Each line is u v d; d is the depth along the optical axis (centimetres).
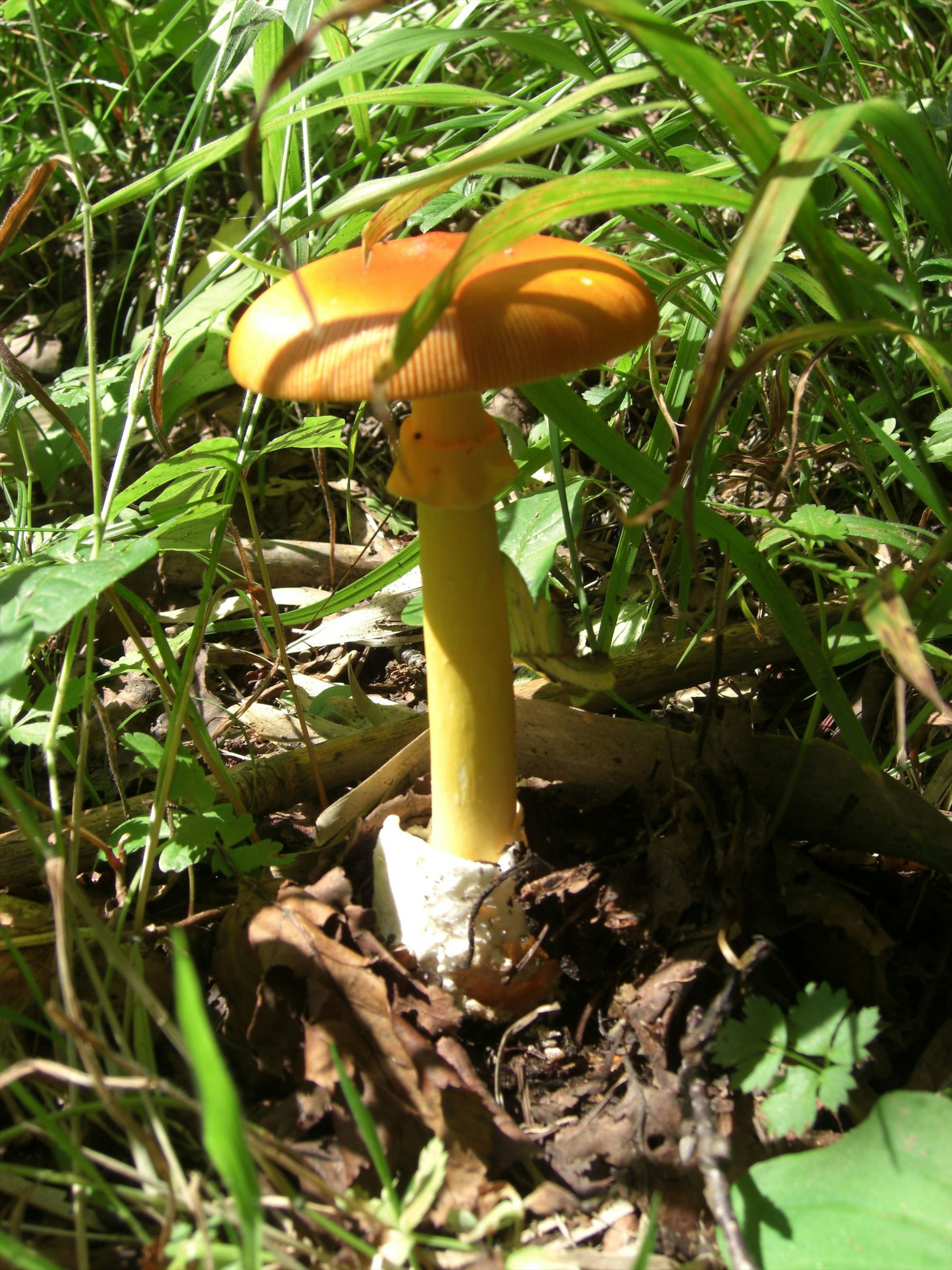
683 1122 26
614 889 29
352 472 46
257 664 41
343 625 41
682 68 20
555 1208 25
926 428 40
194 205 53
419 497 25
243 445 32
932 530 38
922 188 24
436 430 25
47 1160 25
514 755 28
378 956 27
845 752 30
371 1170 25
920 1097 24
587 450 29
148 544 24
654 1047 27
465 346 21
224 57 33
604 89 23
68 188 53
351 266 24
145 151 54
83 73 51
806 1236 22
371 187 27
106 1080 21
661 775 31
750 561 29
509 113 34
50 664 38
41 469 43
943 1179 23
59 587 23
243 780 33
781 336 21
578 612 40
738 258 20
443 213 31
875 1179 23
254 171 20
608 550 43
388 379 21
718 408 21
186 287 47
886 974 29
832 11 32
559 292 22
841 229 47
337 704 39
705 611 39
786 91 41
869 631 33
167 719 38
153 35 51
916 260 36
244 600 42
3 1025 26
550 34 40
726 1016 26
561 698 34
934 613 25
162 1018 22
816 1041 25
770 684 37
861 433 36
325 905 28
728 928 28
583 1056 28
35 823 24
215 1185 24
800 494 35
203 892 32
